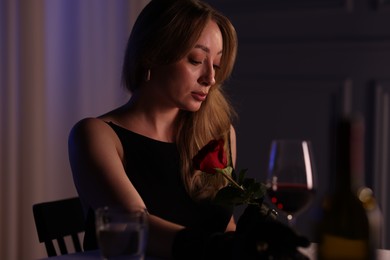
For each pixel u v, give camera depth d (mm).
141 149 1696
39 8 3002
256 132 3359
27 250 3000
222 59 1739
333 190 982
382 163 3137
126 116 1743
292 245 1048
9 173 2908
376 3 3109
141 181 1680
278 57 3299
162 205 1688
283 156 1304
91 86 3332
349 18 3164
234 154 1990
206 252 1129
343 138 871
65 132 3223
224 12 3395
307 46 3238
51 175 3164
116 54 3424
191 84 1635
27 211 3000
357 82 3164
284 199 1285
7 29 2865
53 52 3164
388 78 3105
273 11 3293
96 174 1483
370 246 988
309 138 3258
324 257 997
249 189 1232
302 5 3240
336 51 3191
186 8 1615
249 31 3346
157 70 1666
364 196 1009
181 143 1759
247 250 1051
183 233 1214
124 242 996
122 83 1781
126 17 3451
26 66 2957
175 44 1594
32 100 2979
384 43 3102
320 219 1003
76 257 1243
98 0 3342
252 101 3357
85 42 3281
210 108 1796
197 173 1733
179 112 1791
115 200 1415
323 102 3229
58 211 1653
